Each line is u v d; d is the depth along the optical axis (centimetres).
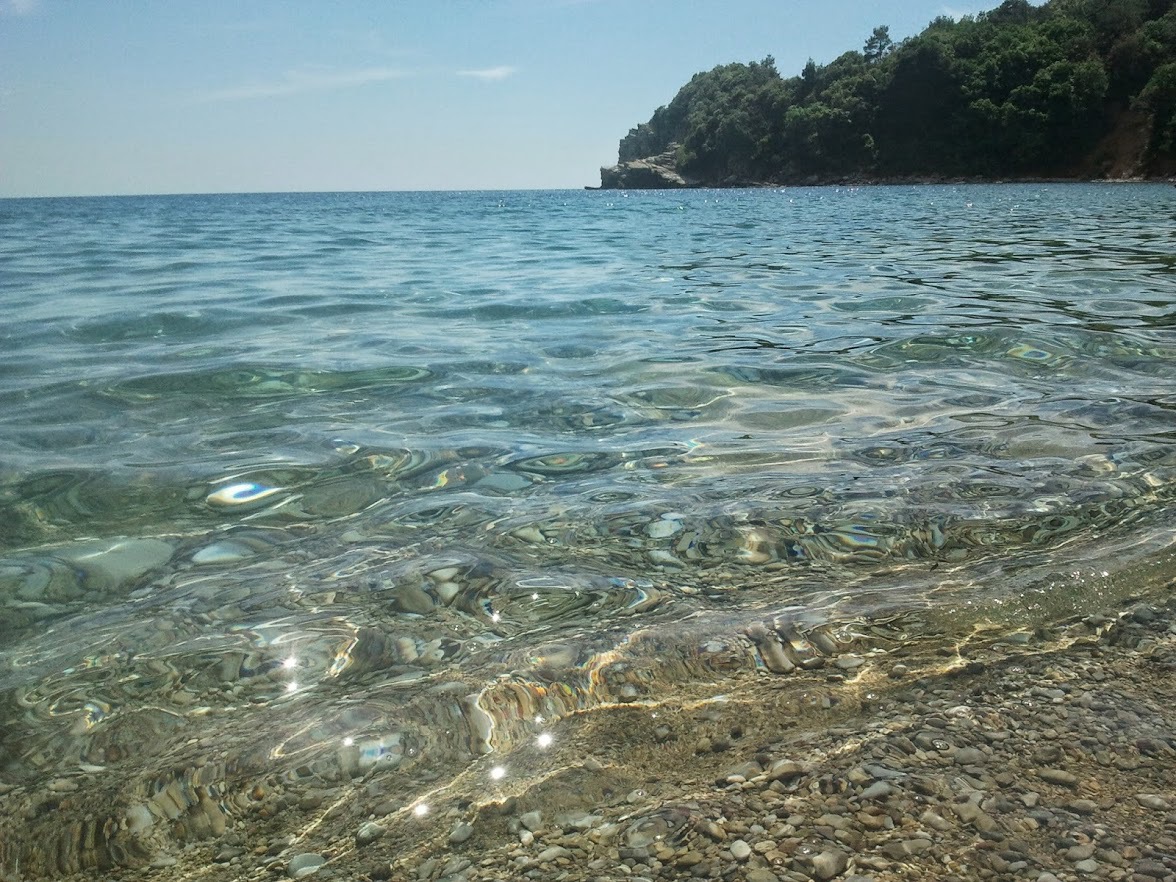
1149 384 417
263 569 247
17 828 155
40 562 251
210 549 259
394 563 250
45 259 1167
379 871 142
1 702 190
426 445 347
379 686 195
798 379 442
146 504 289
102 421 379
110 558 253
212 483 307
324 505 289
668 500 289
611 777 165
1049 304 645
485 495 296
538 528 271
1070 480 298
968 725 173
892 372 452
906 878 132
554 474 315
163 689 194
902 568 242
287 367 477
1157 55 6869
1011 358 477
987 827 143
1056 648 202
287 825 155
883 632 212
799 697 187
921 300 680
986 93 7944
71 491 299
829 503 284
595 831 149
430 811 157
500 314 657
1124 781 154
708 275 905
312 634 215
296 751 174
